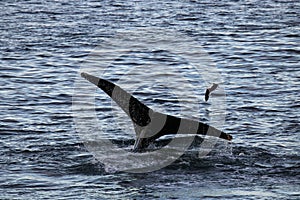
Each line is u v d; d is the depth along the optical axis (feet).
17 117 203.10
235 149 172.04
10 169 158.71
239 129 192.24
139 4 412.16
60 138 182.19
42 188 148.46
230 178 154.10
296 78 252.01
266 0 429.79
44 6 401.29
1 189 147.54
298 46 305.73
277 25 351.46
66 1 419.95
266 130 191.01
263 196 144.05
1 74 255.09
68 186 149.38
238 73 259.39
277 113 207.72
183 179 153.07
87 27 339.98
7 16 367.25
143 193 145.59
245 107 214.48
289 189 148.05
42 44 302.66
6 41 307.37
